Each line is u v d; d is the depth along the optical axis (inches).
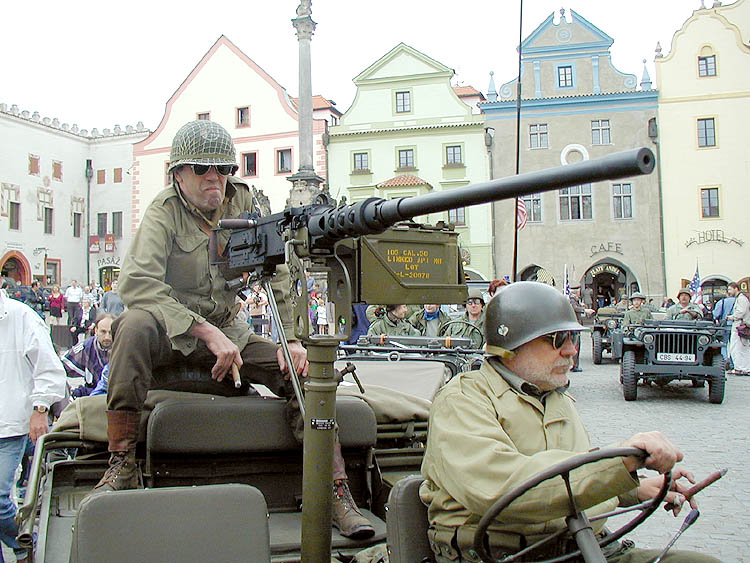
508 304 98.3
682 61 1245.1
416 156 1300.4
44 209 1657.2
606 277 1365.7
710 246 1229.7
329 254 92.8
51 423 244.8
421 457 137.5
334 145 1333.7
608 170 61.7
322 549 93.7
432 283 96.9
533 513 82.7
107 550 83.5
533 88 1266.0
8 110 1573.6
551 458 83.3
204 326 117.9
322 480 93.6
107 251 1737.2
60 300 1038.4
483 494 84.4
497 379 98.1
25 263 1600.6
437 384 181.2
